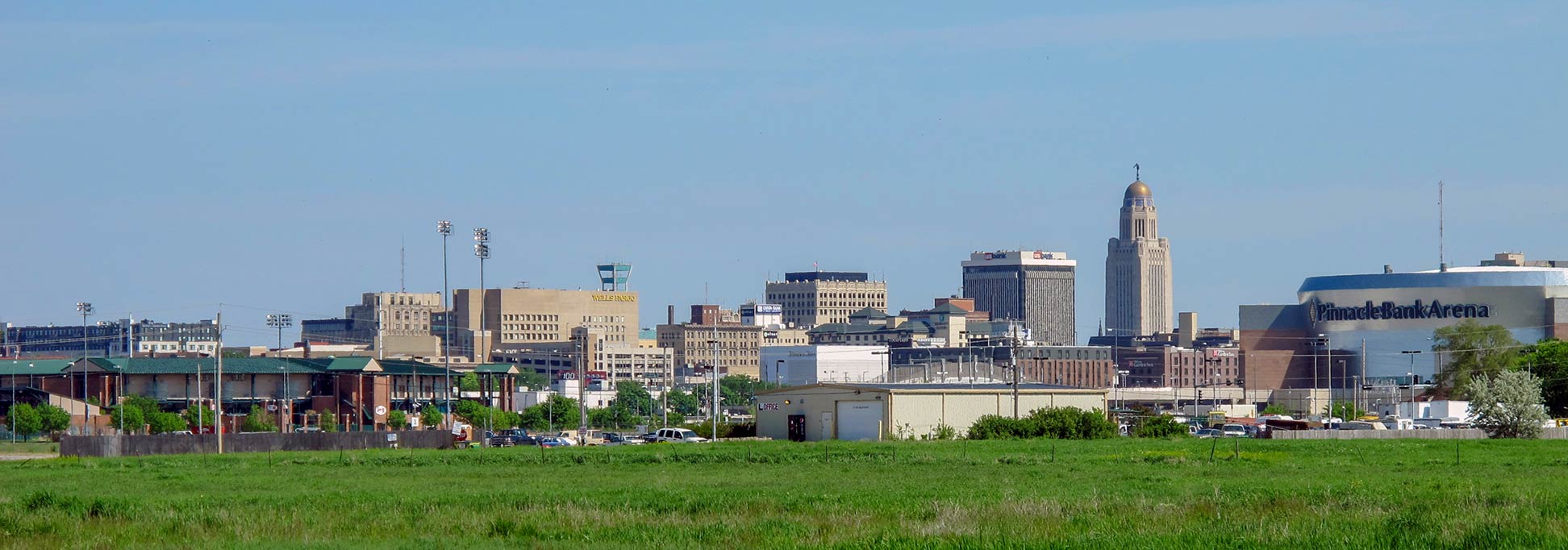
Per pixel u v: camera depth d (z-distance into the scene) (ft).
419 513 483.51
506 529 437.99
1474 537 367.86
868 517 442.91
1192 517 431.43
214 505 518.37
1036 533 394.52
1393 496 493.36
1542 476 653.71
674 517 461.78
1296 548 361.71
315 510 492.95
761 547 384.06
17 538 424.05
